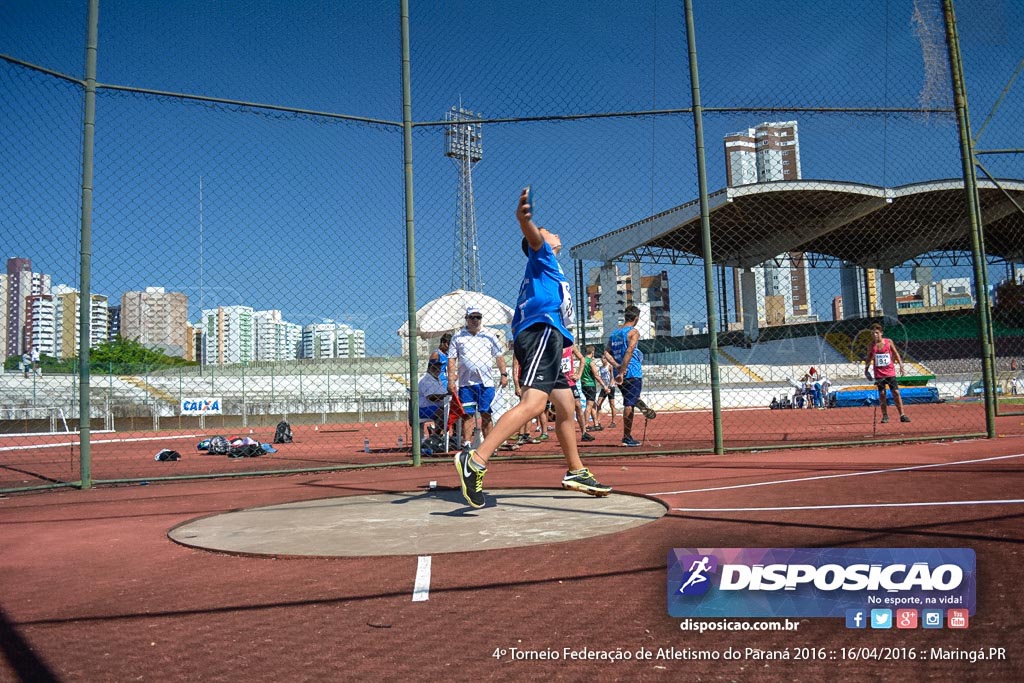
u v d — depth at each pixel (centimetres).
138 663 196
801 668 180
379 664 190
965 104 780
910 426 1186
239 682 181
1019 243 2533
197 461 987
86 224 635
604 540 315
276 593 257
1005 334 2659
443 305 1117
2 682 185
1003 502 360
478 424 878
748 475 539
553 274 417
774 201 3328
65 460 1059
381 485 577
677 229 3369
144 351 3206
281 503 479
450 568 280
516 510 407
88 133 630
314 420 2556
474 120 754
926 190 3038
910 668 178
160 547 349
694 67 746
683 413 2381
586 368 1298
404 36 743
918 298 4697
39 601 260
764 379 3591
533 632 209
